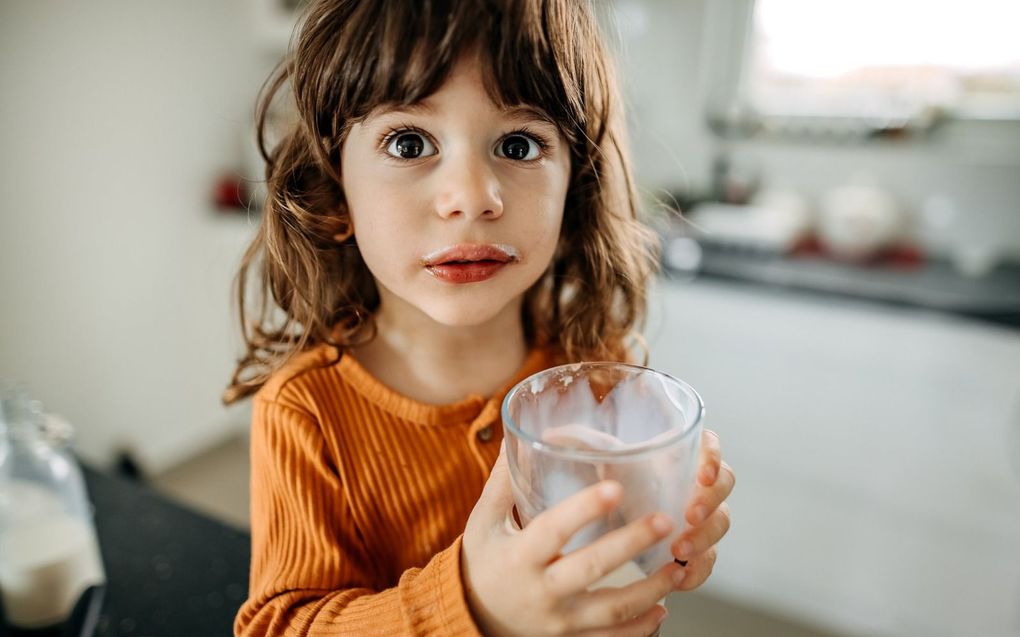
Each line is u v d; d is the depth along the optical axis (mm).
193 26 2242
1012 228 1862
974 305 1466
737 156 2182
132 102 2098
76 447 2104
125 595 692
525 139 508
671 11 2145
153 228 2219
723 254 1911
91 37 1959
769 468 1721
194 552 755
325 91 515
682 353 1768
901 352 1497
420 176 488
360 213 522
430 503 598
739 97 2137
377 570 596
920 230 1982
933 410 1495
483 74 458
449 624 384
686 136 2238
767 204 2043
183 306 2359
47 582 676
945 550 1552
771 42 2047
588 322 712
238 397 716
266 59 2531
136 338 2229
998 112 1819
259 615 516
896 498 1579
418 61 445
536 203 513
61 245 1971
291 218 633
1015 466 1430
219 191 2393
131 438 2270
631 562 376
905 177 1967
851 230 1876
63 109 1921
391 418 606
